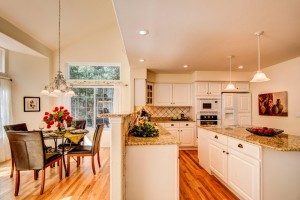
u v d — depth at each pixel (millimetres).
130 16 2381
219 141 3480
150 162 2566
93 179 3744
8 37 4059
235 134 3146
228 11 2264
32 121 5715
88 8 4930
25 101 5668
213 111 6207
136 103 5805
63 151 4117
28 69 5746
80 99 6531
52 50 6207
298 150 2227
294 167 2428
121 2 2047
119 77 6613
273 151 2408
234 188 2955
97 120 6555
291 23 2602
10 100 5367
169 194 2570
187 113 6844
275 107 5152
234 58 4555
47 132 4430
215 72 6168
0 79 5055
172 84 6555
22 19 4164
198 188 3307
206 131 4117
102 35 6469
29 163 3139
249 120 6223
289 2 2064
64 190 3262
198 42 3389
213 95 6211
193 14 2334
